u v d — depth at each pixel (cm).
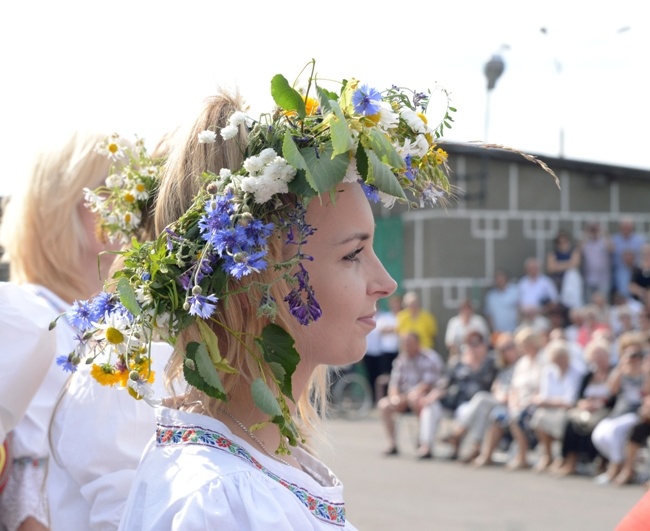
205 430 159
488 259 1709
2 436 220
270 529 147
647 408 845
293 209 161
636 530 181
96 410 206
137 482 159
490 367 1055
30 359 217
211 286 159
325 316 165
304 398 198
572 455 916
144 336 159
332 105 158
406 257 1738
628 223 1493
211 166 168
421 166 182
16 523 233
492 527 674
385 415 1087
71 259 250
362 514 719
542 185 1719
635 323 1229
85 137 252
